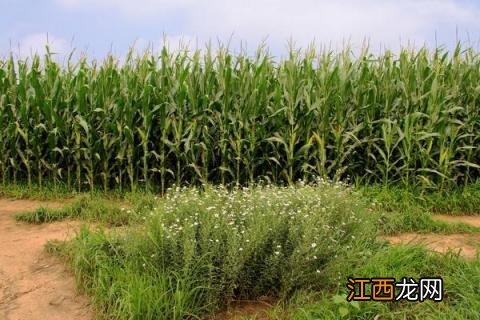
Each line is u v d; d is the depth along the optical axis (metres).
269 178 7.69
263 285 4.04
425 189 7.28
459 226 6.13
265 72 7.56
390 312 3.62
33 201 7.43
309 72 7.76
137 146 7.59
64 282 4.34
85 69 8.43
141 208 6.49
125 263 4.16
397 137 7.57
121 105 7.54
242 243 3.88
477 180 7.64
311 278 4.02
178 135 7.51
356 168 7.82
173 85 7.84
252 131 7.40
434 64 7.91
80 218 6.28
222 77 7.65
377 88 7.82
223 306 3.94
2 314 3.88
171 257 4.02
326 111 7.34
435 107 7.21
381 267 4.15
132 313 3.53
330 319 3.52
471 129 7.71
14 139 7.91
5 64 8.49
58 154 8.09
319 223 4.32
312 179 7.54
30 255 4.95
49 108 7.66
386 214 6.21
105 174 7.62
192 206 4.49
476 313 3.47
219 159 7.87
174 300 3.65
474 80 7.87
